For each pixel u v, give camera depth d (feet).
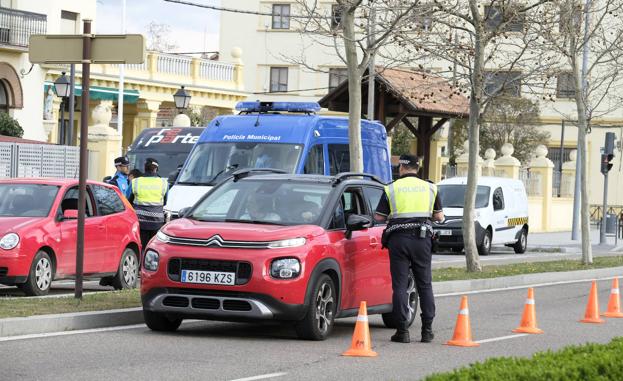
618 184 346.33
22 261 86.12
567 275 138.00
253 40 379.55
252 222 71.26
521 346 70.90
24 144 160.25
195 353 61.98
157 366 56.80
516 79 132.26
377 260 75.77
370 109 188.24
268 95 378.53
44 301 77.46
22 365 55.72
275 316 66.90
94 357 59.21
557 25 167.32
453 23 136.05
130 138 279.28
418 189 71.67
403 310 71.31
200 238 67.87
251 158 120.78
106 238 95.61
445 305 98.68
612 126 339.77
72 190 94.89
